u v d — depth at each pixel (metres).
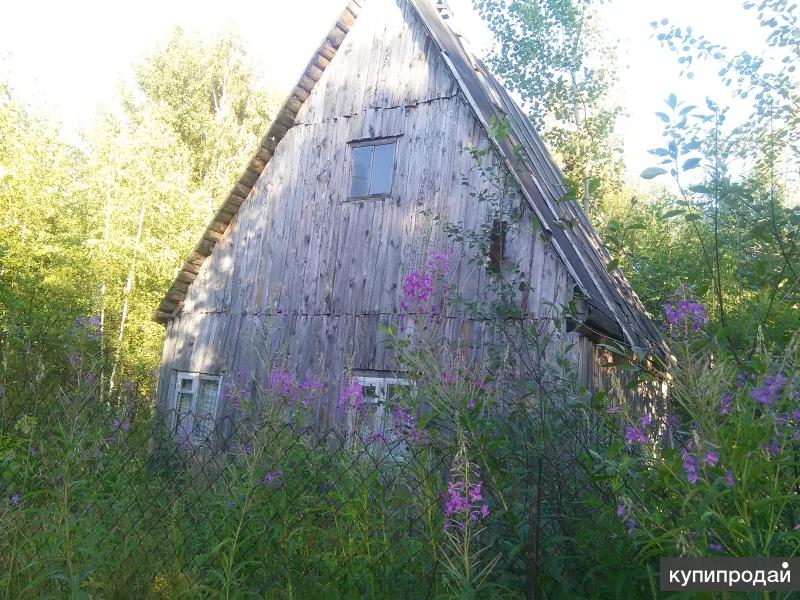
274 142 10.89
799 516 2.86
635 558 3.06
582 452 3.85
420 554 3.45
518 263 7.97
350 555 3.54
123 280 18.86
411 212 9.23
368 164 9.93
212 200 23.38
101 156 20.08
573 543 3.46
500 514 3.40
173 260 19.00
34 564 3.69
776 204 4.79
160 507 4.24
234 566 3.71
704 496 2.60
